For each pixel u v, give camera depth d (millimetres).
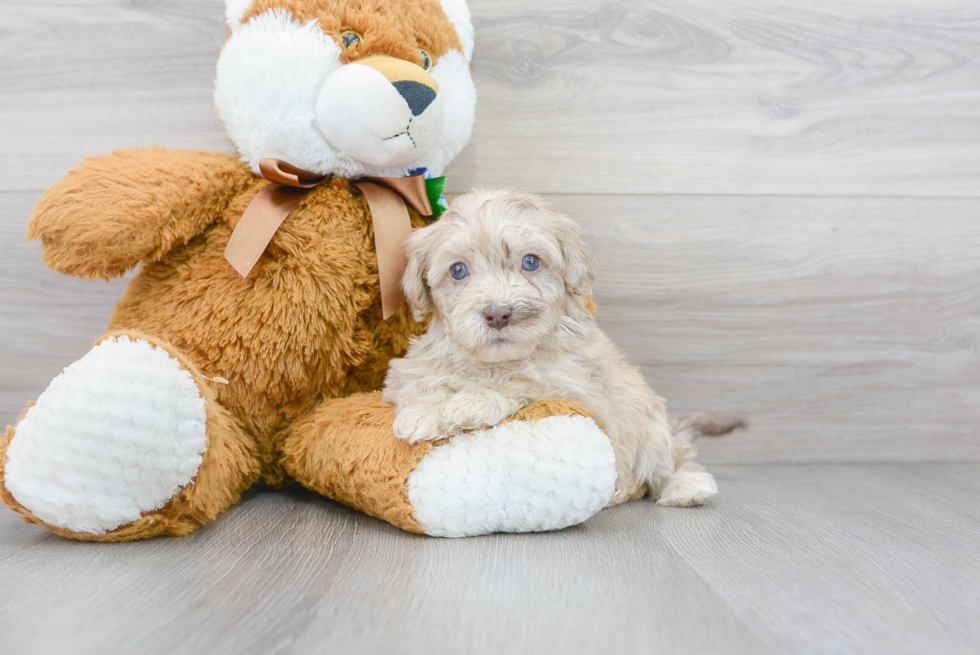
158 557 441
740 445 680
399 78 515
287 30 519
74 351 638
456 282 509
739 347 671
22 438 446
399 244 538
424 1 552
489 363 506
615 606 387
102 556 443
